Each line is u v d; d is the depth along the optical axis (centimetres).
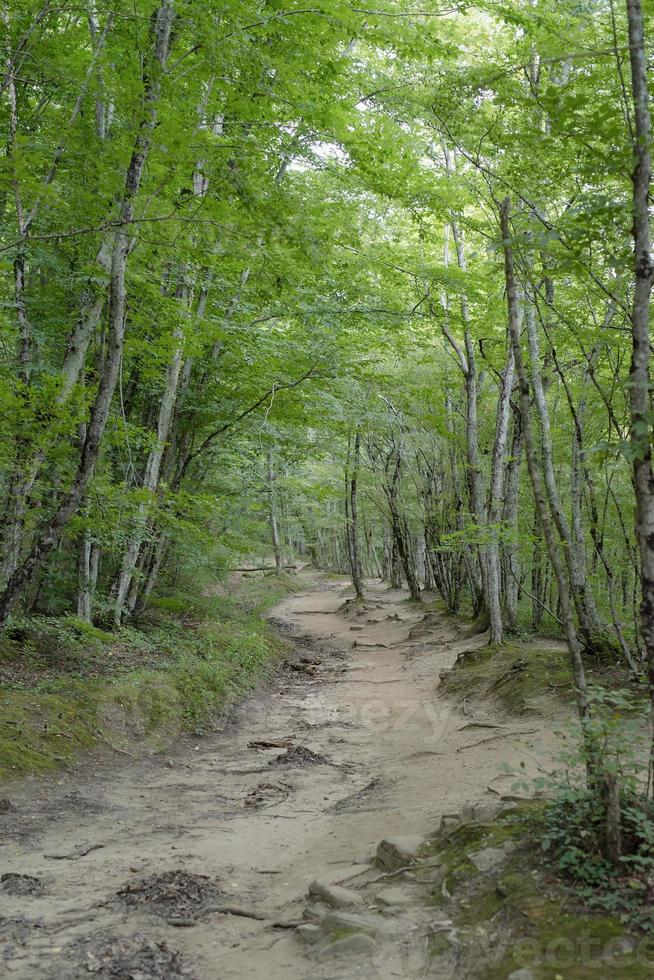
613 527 1078
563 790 438
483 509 1619
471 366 1639
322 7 873
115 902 462
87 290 1000
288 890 492
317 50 956
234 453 1788
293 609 2873
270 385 1413
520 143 689
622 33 774
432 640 1800
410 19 1059
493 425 1972
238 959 385
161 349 1120
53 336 1160
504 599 1734
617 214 446
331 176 1234
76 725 877
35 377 1090
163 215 916
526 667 1089
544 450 1036
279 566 3712
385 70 1325
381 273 1364
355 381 1573
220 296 1445
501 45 1268
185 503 1240
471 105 836
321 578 4303
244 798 768
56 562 1249
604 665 1017
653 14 616
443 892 414
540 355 1230
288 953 389
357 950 374
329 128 991
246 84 877
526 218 777
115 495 1101
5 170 776
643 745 417
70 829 637
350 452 2567
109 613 1327
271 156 1016
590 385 1024
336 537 4700
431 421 1830
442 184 1195
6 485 1057
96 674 1062
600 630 1059
